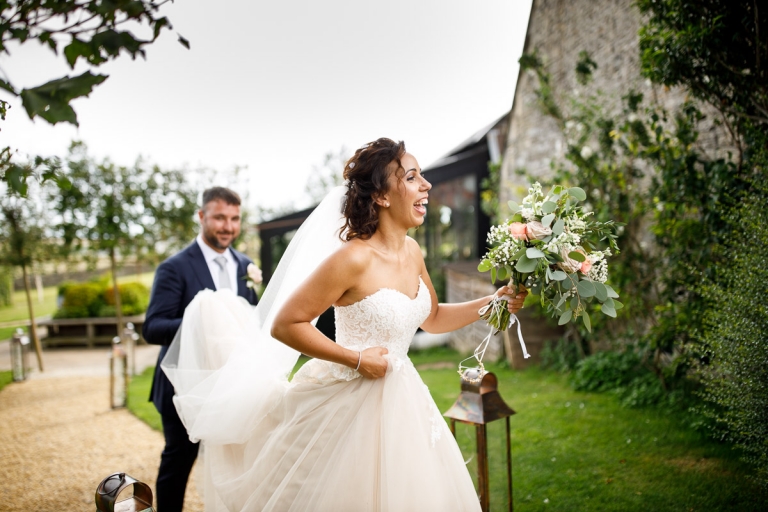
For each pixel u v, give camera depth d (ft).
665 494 10.35
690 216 15.06
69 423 19.58
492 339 25.80
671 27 12.11
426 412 7.07
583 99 22.09
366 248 6.82
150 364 33.81
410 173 6.99
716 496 10.03
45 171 4.95
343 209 7.32
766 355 8.32
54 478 14.11
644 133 15.87
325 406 6.98
